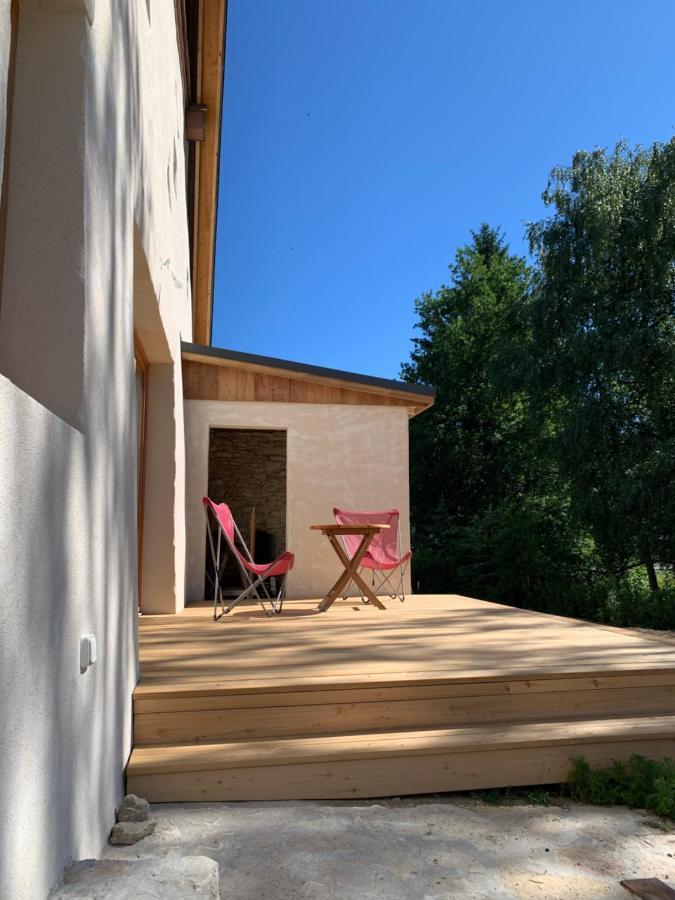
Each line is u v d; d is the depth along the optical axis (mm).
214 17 8102
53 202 2041
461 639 4074
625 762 2807
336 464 7305
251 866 1996
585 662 3301
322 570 7176
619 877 1993
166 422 5652
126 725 2586
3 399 1309
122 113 2766
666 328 13031
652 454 12492
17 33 2123
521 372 14734
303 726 2844
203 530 7016
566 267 14180
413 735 2764
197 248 11383
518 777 2715
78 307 2012
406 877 1955
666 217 12820
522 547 15234
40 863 1485
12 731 1335
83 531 1953
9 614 1328
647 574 14539
